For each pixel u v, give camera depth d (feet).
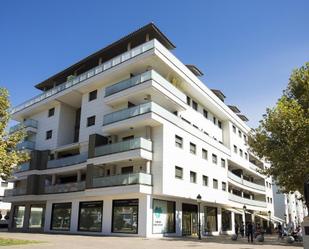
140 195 88.22
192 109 119.65
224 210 134.10
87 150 109.09
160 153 90.79
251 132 90.84
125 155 90.79
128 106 100.12
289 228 133.69
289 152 75.77
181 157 98.63
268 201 195.93
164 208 93.35
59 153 122.01
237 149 151.64
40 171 119.03
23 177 122.83
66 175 118.01
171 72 104.99
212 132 134.10
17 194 122.83
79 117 128.98
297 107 76.89
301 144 74.90
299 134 74.95
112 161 93.71
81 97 121.70
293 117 75.87
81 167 104.47
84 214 100.83
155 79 93.86
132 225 87.56
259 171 87.66
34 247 48.32
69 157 110.01
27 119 137.39
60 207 109.81
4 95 68.33
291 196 255.91
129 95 97.30
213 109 133.69
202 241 76.54
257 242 80.59
